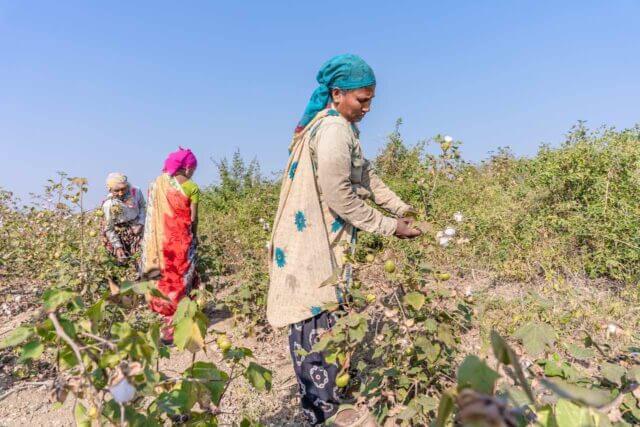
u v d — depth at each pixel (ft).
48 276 15.33
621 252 15.83
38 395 10.39
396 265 8.40
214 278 18.94
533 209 20.48
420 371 8.25
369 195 9.11
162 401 4.82
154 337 4.75
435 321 7.60
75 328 4.42
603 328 10.48
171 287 12.91
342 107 8.30
